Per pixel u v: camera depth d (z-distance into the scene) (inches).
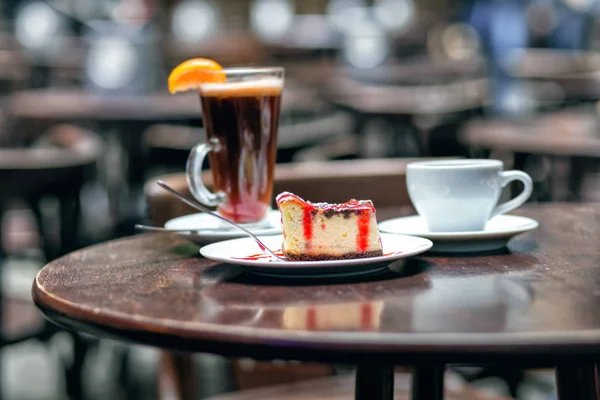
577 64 220.1
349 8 304.5
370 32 224.5
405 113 168.6
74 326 31.5
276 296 32.0
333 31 315.9
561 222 48.7
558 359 25.5
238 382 69.3
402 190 61.2
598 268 35.6
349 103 185.5
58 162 90.0
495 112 185.0
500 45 202.4
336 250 35.9
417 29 352.2
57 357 120.0
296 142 125.1
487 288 32.4
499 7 203.6
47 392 121.5
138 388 122.7
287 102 160.9
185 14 323.3
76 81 258.8
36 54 271.7
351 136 176.6
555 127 129.1
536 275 34.5
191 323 28.4
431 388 45.1
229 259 34.6
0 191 88.2
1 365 110.0
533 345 25.5
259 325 28.0
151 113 145.9
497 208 43.6
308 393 60.2
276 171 60.5
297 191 59.7
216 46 301.1
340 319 28.4
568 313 28.3
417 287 32.9
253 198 45.9
